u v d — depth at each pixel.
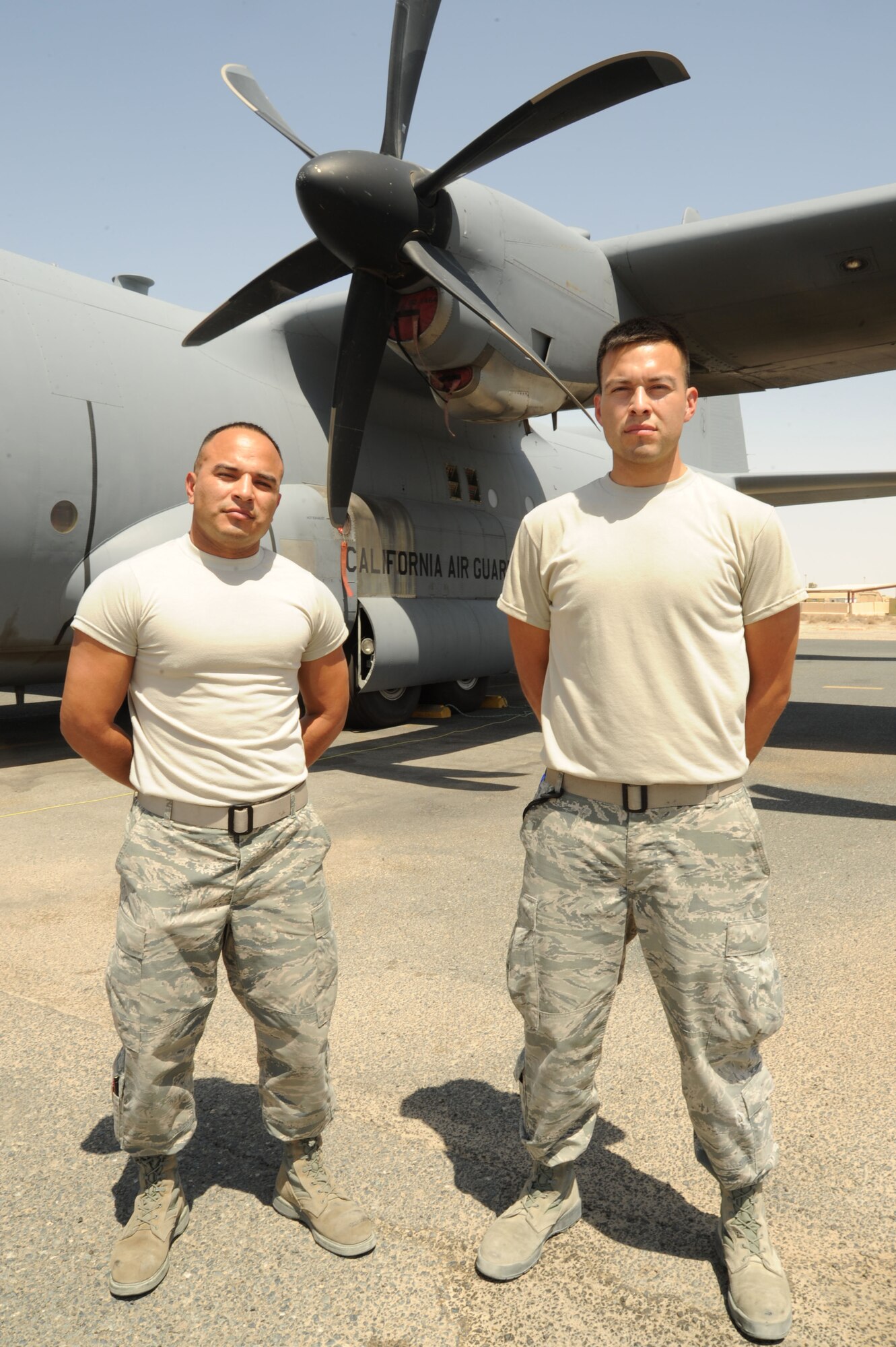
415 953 3.55
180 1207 2.01
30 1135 2.38
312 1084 1.97
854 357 9.41
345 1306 1.81
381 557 9.18
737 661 1.82
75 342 7.13
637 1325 1.76
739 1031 1.81
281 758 1.93
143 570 1.87
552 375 6.49
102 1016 3.02
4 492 6.59
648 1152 2.29
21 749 8.39
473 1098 2.55
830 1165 2.22
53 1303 1.82
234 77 6.78
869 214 6.99
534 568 1.98
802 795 6.27
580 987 1.89
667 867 1.82
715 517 1.79
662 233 7.78
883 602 38.81
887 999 3.10
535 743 8.67
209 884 1.87
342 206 6.27
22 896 4.23
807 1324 1.74
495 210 6.91
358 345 6.95
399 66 6.74
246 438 1.88
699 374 9.93
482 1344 1.71
